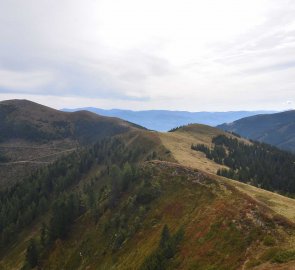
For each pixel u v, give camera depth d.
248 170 147.62
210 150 176.00
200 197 77.50
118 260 79.00
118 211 96.75
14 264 117.25
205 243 56.84
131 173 108.50
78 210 118.38
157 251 64.50
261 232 51.25
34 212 150.00
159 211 85.12
